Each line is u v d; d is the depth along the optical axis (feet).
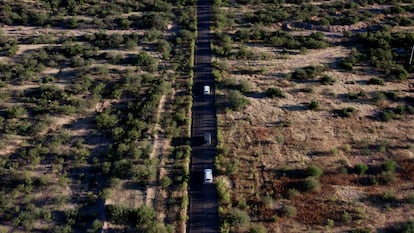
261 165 150.30
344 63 200.54
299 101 180.65
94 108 181.06
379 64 200.44
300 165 149.59
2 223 134.10
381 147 154.40
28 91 191.42
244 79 196.03
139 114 173.58
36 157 155.43
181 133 165.99
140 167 147.95
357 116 170.91
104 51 221.46
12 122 172.04
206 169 147.54
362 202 135.03
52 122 172.14
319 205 134.82
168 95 187.93
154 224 128.16
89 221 133.59
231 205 136.46
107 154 156.15
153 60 210.59
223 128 168.25
